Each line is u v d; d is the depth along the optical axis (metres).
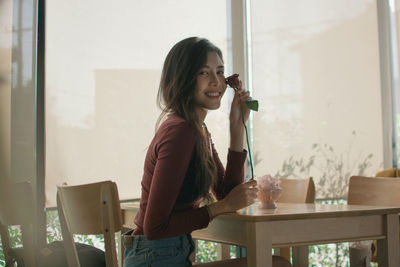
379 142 4.02
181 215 1.48
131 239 1.54
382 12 4.14
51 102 3.04
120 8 3.28
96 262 2.12
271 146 3.60
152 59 3.35
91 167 3.12
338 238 1.80
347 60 3.97
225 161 3.50
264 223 1.62
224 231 1.83
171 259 1.49
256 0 3.66
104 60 3.21
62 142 3.05
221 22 3.57
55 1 3.10
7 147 2.90
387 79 4.10
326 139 3.82
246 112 1.88
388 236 1.92
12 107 2.96
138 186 3.24
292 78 3.74
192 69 1.62
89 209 1.96
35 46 3.02
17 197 2.08
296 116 3.72
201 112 1.70
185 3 3.47
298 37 3.80
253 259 1.60
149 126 3.31
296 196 2.80
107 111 3.19
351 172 3.88
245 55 3.58
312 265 3.56
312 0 3.88
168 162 1.43
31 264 2.09
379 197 2.57
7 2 3.03
